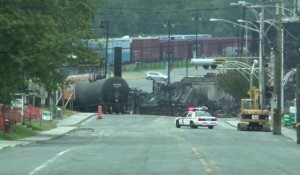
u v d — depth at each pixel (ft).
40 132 574.97
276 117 572.10
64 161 265.13
